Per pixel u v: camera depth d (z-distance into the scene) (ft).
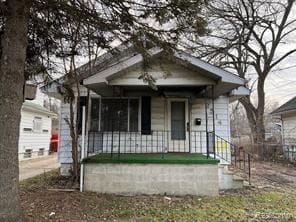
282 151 54.34
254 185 28.40
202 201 21.76
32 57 20.53
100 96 33.58
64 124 34.30
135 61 25.67
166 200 21.98
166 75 22.08
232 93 34.83
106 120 33.17
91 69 27.61
